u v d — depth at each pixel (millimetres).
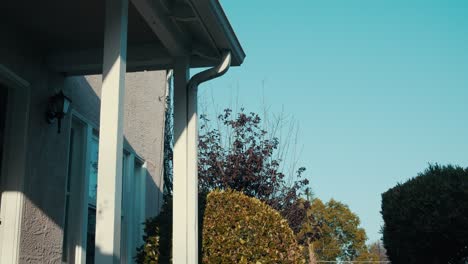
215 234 4875
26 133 4488
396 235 10562
